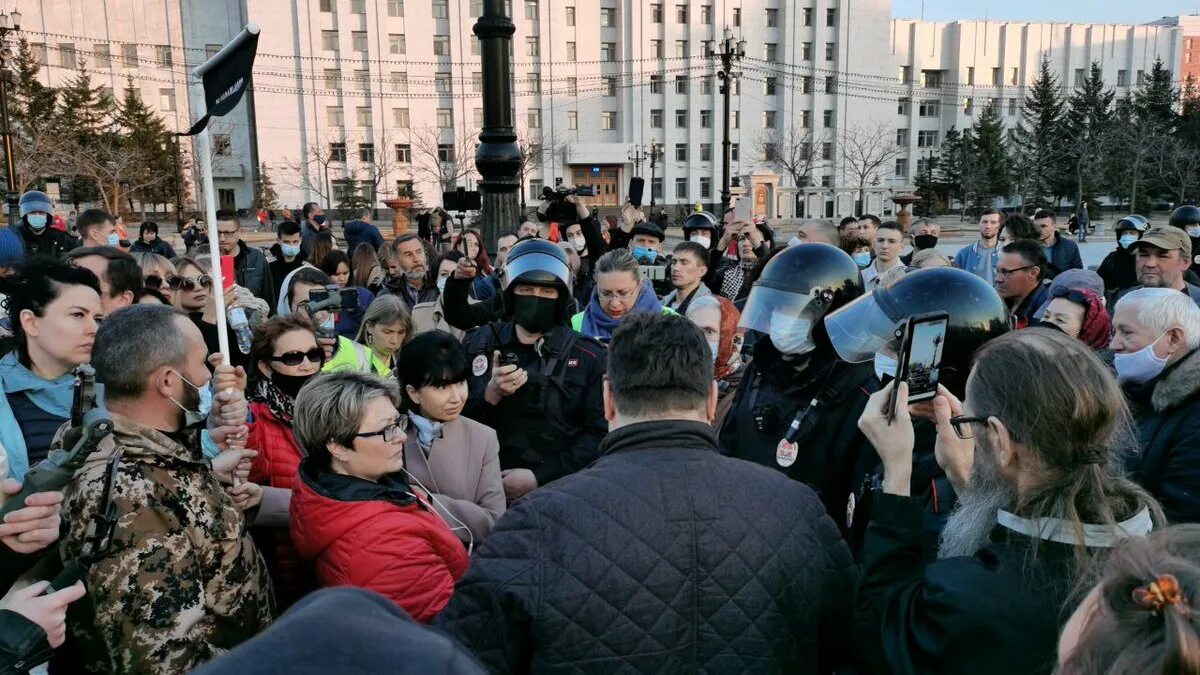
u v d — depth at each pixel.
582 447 3.31
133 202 51.44
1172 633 0.90
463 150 59.16
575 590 1.48
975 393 1.72
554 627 1.47
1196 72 98.38
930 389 1.90
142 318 2.15
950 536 1.73
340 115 57.69
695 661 1.51
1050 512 1.52
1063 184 56.53
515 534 1.57
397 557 2.23
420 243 6.63
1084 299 4.03
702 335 1.82
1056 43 74.06
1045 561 1.48
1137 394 2.90
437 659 0.62
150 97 56.66
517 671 1.53
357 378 2.44
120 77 55.66
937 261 6.00
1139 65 75.69
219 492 2.10
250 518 2.66
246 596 2.10
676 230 47.59
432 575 2.28
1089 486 1.55
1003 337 1.76
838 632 1.75
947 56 72.06
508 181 7.60
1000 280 5.20
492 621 1.53
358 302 5.41
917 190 63.53
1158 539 1.04
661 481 1.59
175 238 33.41
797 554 1.62
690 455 1.66
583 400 3.34
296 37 56.28
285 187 56.88
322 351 3.26
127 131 50.81
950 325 2.33
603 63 61.81
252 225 50.03
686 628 1.51
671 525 1.54
